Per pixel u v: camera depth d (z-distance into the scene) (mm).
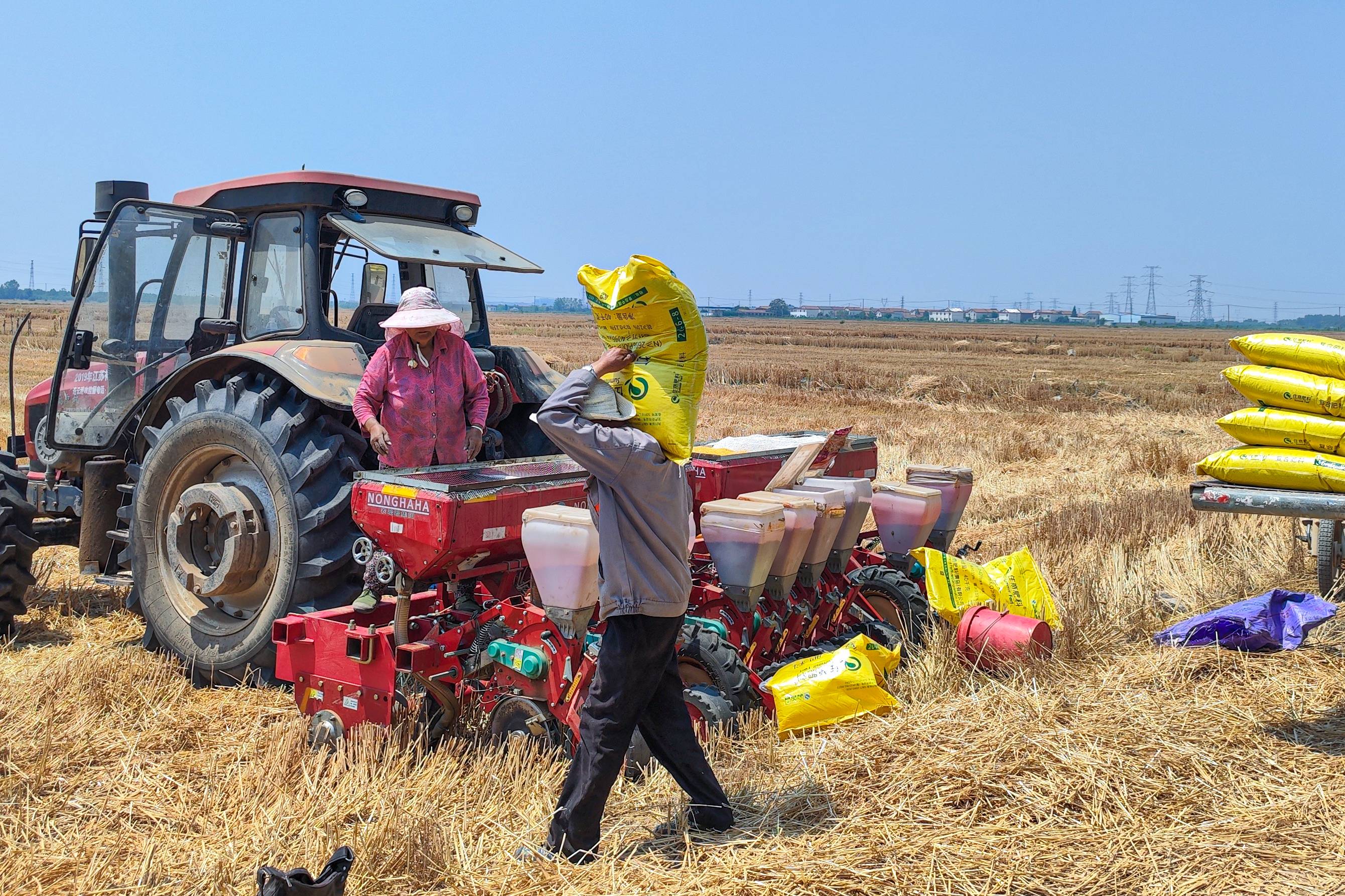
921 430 17906
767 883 3006
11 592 5867
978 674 4875
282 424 5129
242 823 3543
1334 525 6199
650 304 3182
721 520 4305
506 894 3037
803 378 31062
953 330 122375
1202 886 3041
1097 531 8258
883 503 5520
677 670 3422
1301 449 4348
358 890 3078
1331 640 5395
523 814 3525
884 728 4121
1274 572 6934
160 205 5844
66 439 6133
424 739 4125
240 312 5969
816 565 4844
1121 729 4098
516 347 6309
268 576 5254
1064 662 5027
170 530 5363
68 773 3998
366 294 6121
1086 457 14383
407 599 4160
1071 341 83875
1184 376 35656
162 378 6113
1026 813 3463
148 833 3520
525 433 6160
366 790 3717
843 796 3580
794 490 4938
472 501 4031
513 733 3994
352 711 4250
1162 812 3490
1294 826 3410
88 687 4852
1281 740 4098
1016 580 5473
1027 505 10344
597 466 3094
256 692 5094
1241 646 5258
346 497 5062
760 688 4352
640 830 3438
